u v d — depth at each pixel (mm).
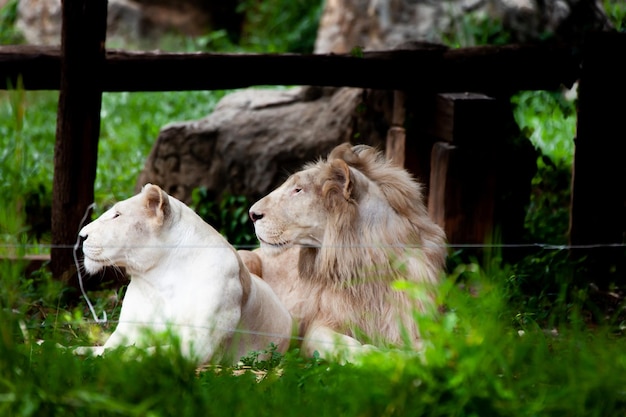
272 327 9875
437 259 10508
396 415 6863
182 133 15805
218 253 9312
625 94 13539
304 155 15594
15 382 6988
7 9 27453
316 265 10422
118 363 7383
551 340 8977
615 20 16906
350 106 15703
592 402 7055
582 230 13617
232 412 6973
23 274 12328
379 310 10203
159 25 27656
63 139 12328
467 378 7023
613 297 13008
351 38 24797
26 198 15109
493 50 13977
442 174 13438
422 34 23406
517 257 14172
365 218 10188
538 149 15086
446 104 13562
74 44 12258
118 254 9242
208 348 8922
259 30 28547
